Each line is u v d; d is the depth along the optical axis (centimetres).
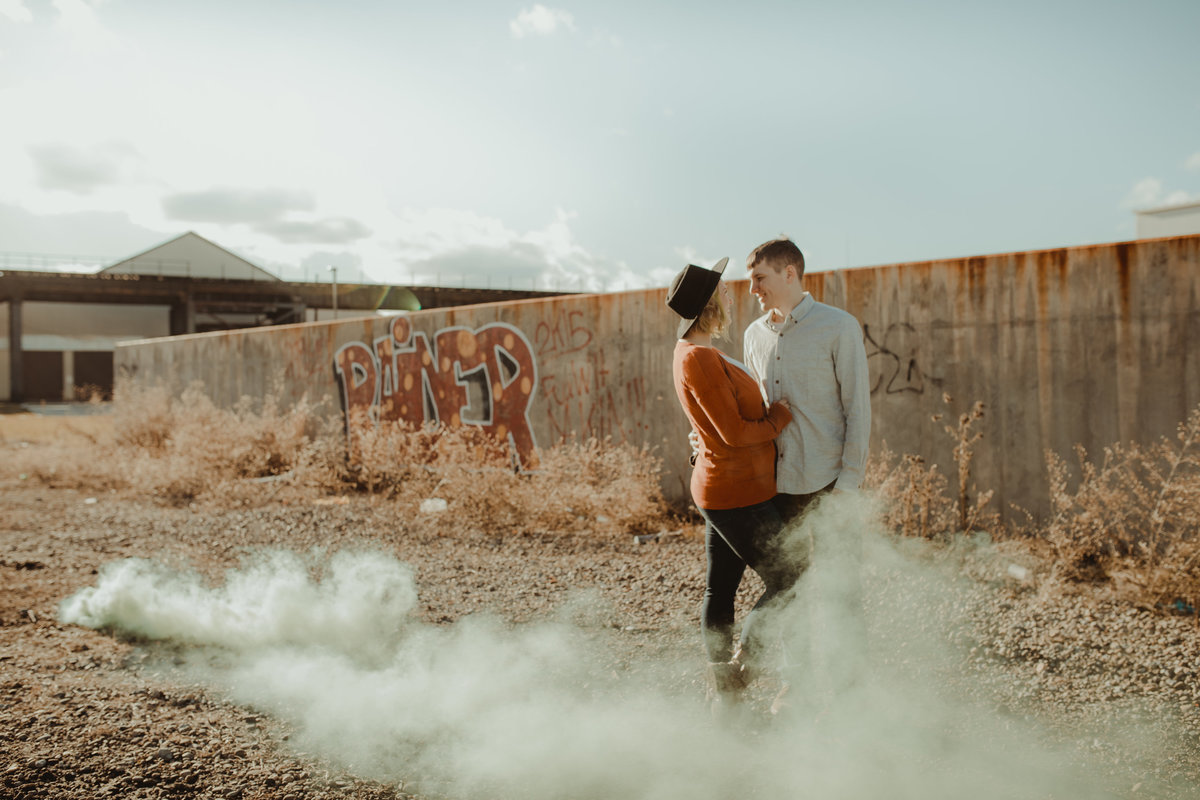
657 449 675
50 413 2991
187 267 4984
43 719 260
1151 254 450
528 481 686
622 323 697
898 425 546
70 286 4162
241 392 1201
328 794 216
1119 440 462
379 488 839
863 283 558
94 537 606
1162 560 386
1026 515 495
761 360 272
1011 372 500
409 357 926
